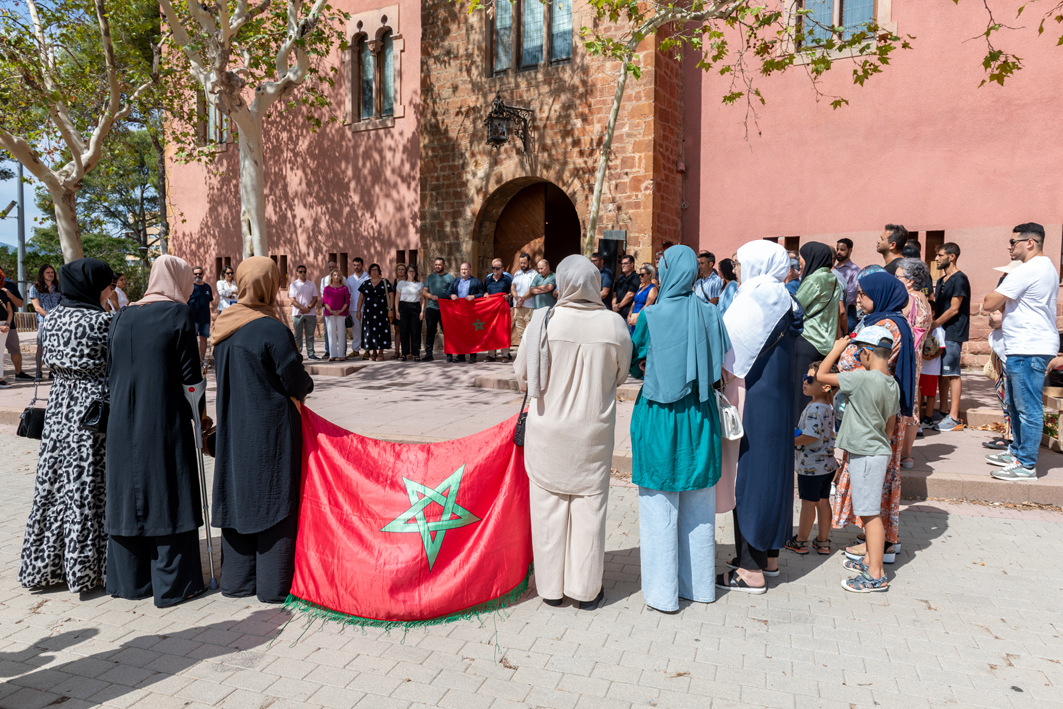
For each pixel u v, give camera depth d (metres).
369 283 14.11
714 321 3.85
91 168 13.29
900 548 4.82
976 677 3.21
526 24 14.12
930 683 3.17
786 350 4.10
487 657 3.39
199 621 3.77
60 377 4.12
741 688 3.13
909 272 5.94
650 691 3.10
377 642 3.54
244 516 3.87
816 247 5.63
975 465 6.29
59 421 4.09
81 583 4.04
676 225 13.49
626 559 4.69
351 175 17.44
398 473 3.92
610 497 5.97
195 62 12.26
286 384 3.89
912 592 4.14
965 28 11.05
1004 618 3.80
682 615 3.86
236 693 3.08
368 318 14.11
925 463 6.37
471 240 14.97
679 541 4.06
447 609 3.74
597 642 3.54
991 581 4.28
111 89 12.80
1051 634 3.62
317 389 10.85
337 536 3.84
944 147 11.32
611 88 13.05
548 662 3.34
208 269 20.25
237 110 11.71
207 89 12.14
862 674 3.24
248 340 3.87
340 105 17.45
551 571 3.91
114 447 3.87
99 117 14.27
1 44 11.96
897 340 4.47
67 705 2.99
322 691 3.10
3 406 9.40
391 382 11.45
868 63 9.53
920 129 11.48
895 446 4.47
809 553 4.82
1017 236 5.88
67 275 4.12
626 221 12.98
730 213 13.11
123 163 27.19
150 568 4.07
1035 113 10.66
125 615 3.84
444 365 13.04
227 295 14.65
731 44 12.84
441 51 15.03
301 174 18.25
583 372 3.76
